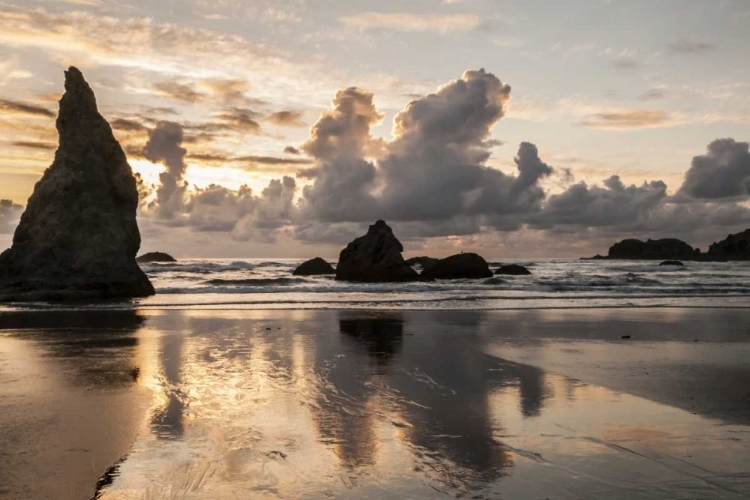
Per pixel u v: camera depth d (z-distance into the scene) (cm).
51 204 3194
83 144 3328
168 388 1010
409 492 554
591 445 697
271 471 609
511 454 664
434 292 3797
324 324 2011
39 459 643
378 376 1120
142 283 3406
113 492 554
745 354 1401
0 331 1802
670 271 7181
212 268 7525
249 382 1060
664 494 550
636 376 1125
